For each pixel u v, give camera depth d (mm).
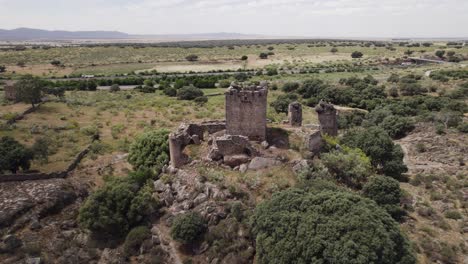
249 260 28688
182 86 115375
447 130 71938
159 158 41844
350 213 25562
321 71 157125
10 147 44062
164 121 73188
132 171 44750
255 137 40000
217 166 37781
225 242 29969
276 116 77062
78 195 41250
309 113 87188
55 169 46188
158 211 35781
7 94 90562
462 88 107000
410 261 25609
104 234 34344
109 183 37000
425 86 115250
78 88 114750
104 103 91938
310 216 25828
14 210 35281
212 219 32062
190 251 30891
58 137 60188
